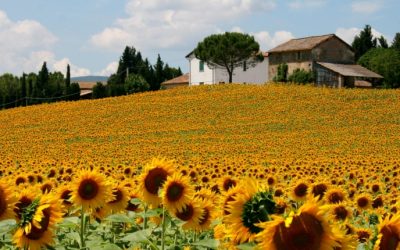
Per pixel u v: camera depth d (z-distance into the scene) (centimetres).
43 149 3706
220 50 7931
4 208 431
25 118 5353
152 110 5441
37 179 1299
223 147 3622
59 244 522
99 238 582
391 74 9425
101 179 569
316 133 4275
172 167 583
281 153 3262
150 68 12106
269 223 295
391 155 3073
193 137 4253
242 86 6203
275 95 5628
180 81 10081
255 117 4941
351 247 297
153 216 588
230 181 858
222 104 5456
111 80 13312
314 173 1934
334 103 5231
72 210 623
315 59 8319
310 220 297
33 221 411
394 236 339
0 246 447
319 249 293
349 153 3234
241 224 349
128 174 1525
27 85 10219
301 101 5347
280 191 1051
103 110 5556
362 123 4603
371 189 1480
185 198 539
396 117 4734
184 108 5425
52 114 5491
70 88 9706
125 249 531
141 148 3659
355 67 8506
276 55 8756
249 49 7925
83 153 3406
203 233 616
